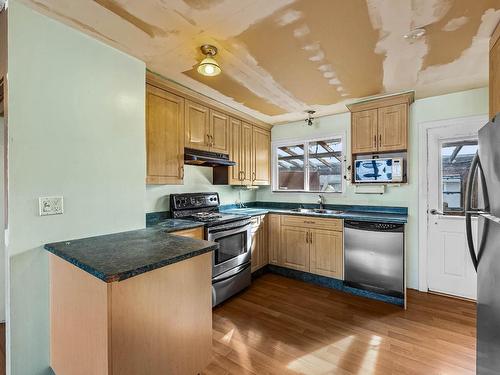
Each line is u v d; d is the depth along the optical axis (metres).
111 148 1.83
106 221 1.79
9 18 1.37
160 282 1.25
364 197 3.38
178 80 2.39
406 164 2.92
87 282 1.16
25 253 1.42
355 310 2.50
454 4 1.37
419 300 2.71
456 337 2.04
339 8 1.40
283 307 2.58
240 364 1.74
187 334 1.39
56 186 1.55
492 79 1.67
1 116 2.09
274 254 3.57
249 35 1.66
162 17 1.48
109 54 1.81
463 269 2.73
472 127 2.67
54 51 1.53
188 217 2.88
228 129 3.25
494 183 1.24
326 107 3.21
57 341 1.43
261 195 4.35
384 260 2.69
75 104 1.63
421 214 2.94
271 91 2.66
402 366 1.70
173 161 2.47
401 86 2.53
